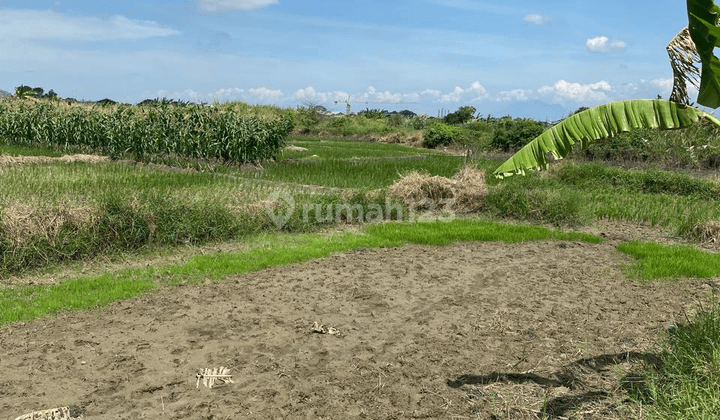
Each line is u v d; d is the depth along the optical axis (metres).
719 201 13.68
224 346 5.12
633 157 20.22
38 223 7.64
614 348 5.25
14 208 7.75
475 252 8.95
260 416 3.99
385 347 5.21
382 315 6.05
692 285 7.27
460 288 7.05
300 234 9.83
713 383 4.02
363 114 48.22
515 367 4.86
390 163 18.98
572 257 8.73
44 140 21.19
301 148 27.16
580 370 4.80
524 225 11.03
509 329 5.71
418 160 20.84
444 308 6.31
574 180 15.67
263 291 6.73
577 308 6.38
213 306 6.16
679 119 4.01
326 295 6.65
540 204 11.71
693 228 10.36
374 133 39.56
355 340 5.36
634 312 6.27
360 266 7.94
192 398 4.20
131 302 6.23
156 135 17.61
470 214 12.19
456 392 4.40
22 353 4.87
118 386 4.34
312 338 5.37
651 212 12.05
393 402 4.23
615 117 4.14
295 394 4.30
